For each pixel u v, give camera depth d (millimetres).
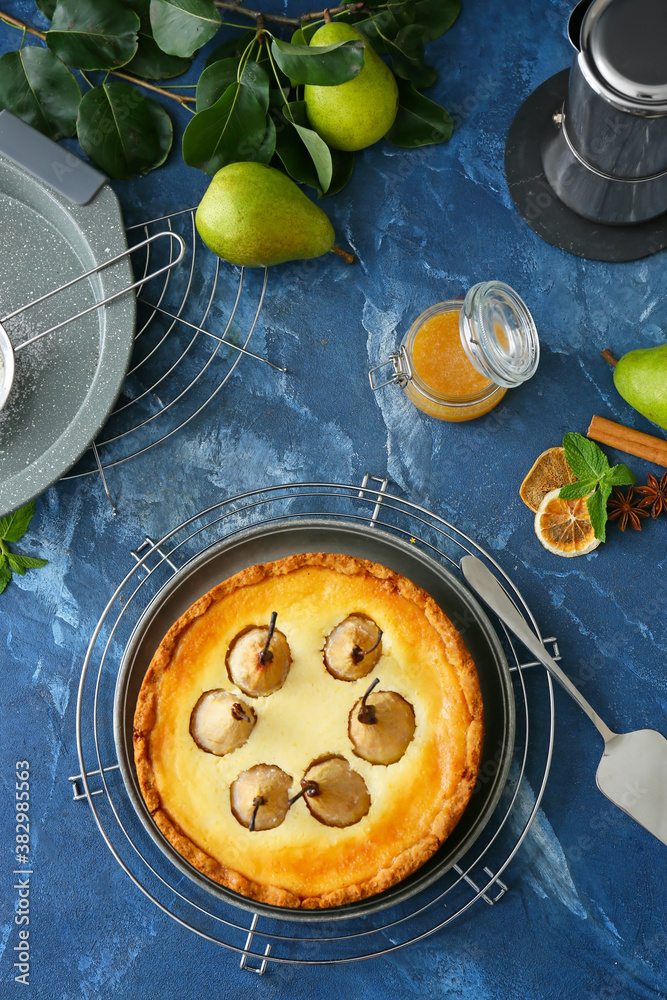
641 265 1690
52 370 1663
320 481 1706
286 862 1418
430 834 1425
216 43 1697
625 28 1243
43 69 1600
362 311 1713
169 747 1454
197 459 1708
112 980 1629
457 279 1708
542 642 1650
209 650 1475
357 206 1707
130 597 1669
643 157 1396
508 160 1685
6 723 1683
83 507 1707
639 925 1607
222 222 1480
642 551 1674
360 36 1480
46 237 1680
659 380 1478
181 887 1648
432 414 1635
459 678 1465
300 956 1622
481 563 1587
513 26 1700
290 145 1611
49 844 1659
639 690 1656
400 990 1608
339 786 1388
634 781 1570
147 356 1703
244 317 1713
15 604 1701
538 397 1699
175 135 1707
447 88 1707
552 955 1609
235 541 1550
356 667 1431
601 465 1566
